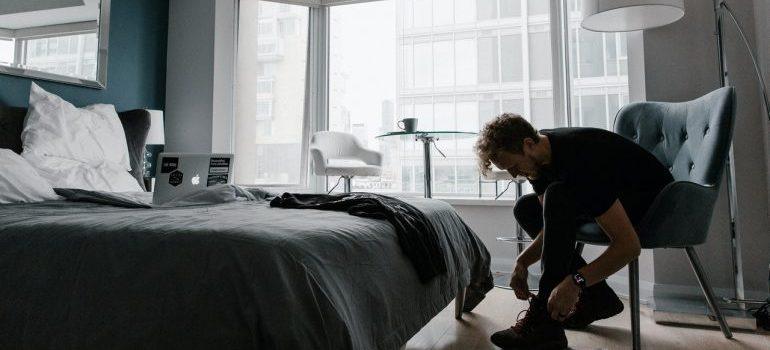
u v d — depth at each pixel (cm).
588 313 184
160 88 390
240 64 419
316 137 382
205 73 384
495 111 440
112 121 291
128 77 360
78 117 269
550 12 340
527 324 157
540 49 390
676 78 238
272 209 144
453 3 446
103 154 271
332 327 80
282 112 420
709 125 176
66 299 90
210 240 88
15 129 263
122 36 356
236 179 410
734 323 187
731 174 211
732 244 209
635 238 131
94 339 85
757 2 222
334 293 86
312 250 89
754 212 221
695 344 171
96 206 159
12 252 98
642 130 213
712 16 235
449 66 441
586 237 163
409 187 422
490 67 441
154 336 82
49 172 225
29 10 292
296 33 425
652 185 156
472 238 197
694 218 156
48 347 88
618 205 134
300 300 80
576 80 339
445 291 145
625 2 208
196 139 384
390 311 106
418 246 129
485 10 445
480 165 157
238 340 78
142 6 373
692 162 189
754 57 219
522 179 277
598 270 130
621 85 322
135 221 104
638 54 249
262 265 82
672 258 230
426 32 445
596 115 333
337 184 416
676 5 209
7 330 92
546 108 388
